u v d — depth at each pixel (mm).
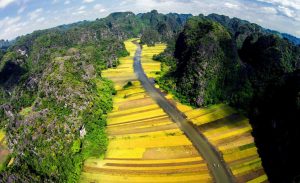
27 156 114125
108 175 108312
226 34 198125
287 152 108812
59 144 115375
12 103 165875
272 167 108812
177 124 139875
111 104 162750
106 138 129000
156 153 118938
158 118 146375
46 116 125938
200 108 156000
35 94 160375
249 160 113375
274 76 178125
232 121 142125
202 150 119688
